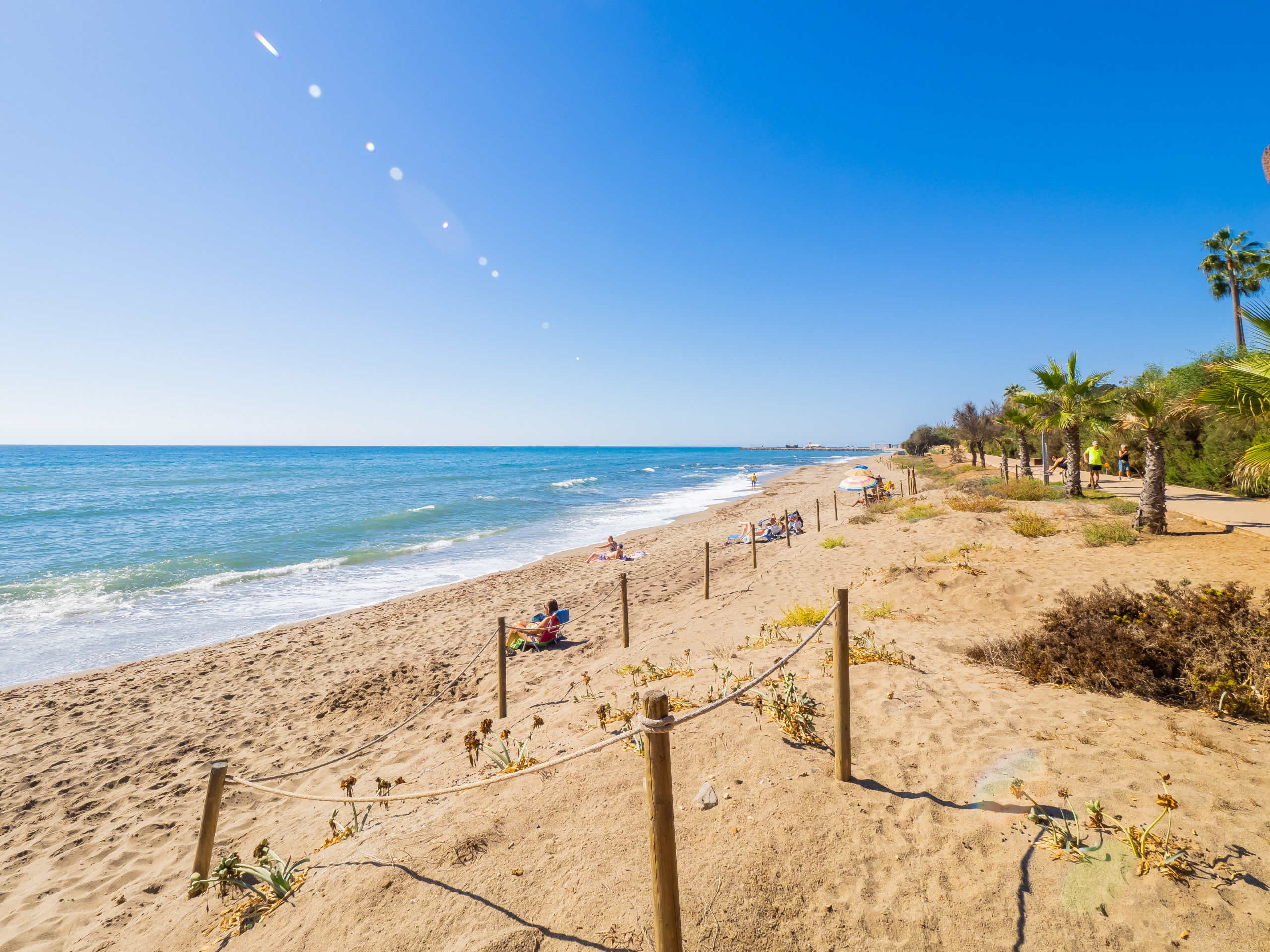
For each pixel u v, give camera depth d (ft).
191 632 38.65
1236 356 26.07
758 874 9.12
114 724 24.79
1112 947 7.51
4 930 12.96
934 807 10.68
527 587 47.96
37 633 38.50
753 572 43.86
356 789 17.84
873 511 66.49
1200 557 29.55
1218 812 9.75
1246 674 13.89
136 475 198.18
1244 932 7.44
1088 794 10.68
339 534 77.56
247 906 10.45
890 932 8.02
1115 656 15.75
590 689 21.80
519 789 12.73
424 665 30.37
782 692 15.16
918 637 21.98
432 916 8.95
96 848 16.31
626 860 9.78
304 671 30.60
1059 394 53.98
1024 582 27.09
